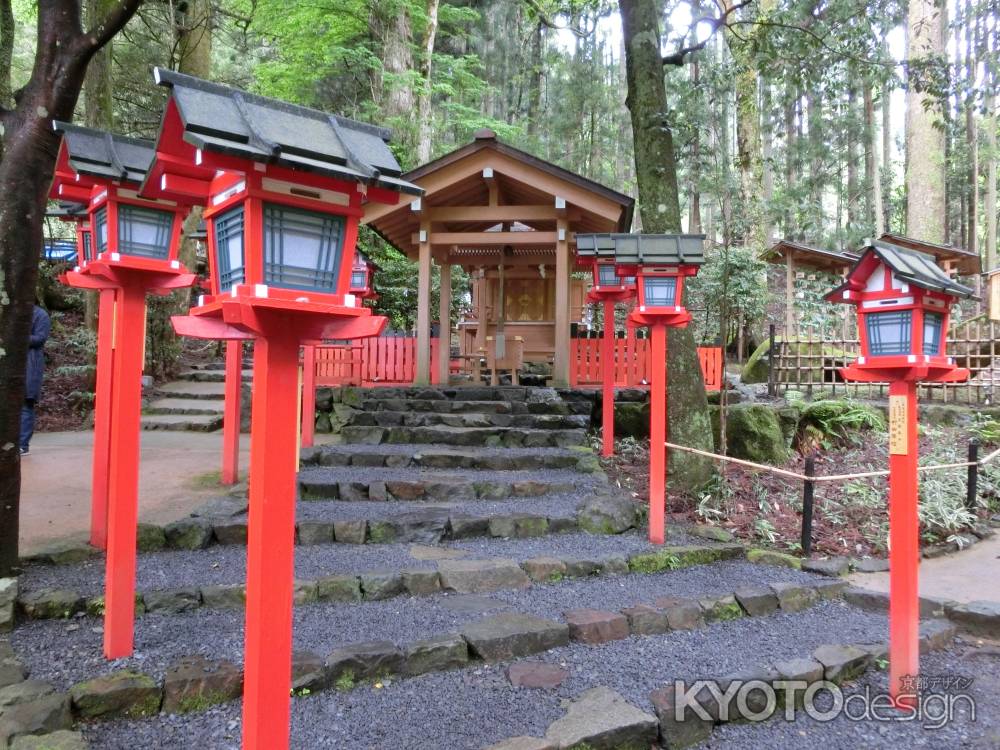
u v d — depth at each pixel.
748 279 11.84
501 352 8.98
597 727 2.61
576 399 8.20
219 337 1.98
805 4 6.77
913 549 3.11
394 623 3.41
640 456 7.06
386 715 2.71
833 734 2.90
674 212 6.25
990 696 3.24
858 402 8.40
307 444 6.79
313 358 6.83
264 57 18.12
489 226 10.33
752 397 9.16
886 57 7.97
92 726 2.55
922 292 2.92
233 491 5.19
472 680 3.02
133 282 3.06
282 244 1.88
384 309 13.36
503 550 4.53
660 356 4.84
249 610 1.85
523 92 24.42
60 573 3.70
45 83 3.44
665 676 3.11
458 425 7.30
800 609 4.11
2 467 3.45
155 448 7.20
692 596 3.98
